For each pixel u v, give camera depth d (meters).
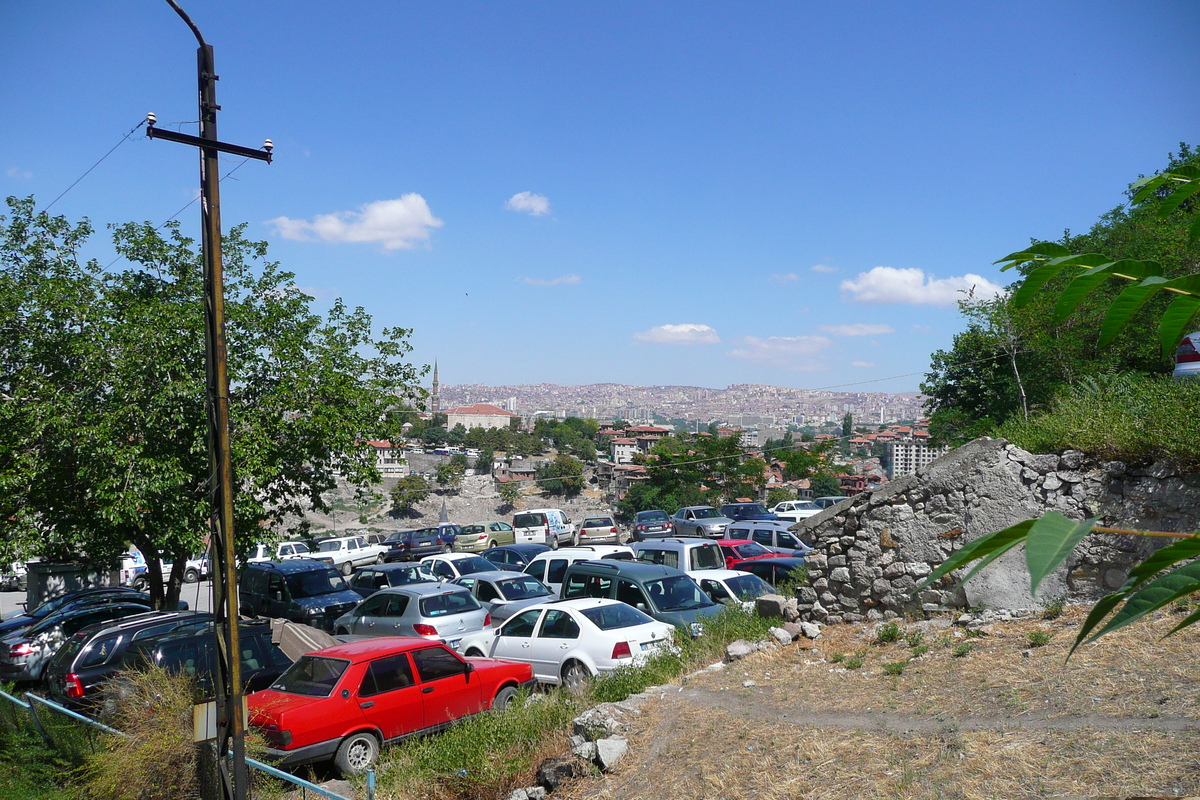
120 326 15.62
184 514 15.94
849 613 10.25
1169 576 1.51
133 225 17.73
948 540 9.52
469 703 10.99
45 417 14.64
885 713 7.30
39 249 17.08
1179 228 13.20
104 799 8.58
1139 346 18.66
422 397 19.88
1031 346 22.55
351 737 9.74
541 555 19.98
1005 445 9.26
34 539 15.19
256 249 18.58
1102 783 5.38
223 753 7.23
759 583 16.34
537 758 8.34
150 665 9.69
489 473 147.75
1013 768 5.83
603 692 9.69
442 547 40.03
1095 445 8.87
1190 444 8.05
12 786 9.26
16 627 19.30
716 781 6.76
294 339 17.88
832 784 6.28
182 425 15.48
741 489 70.62
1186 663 6.72
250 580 21.23
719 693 8.65
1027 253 1.96
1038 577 1.15
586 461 180.50
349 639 14.73
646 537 36.19
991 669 7.64
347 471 17.83
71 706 12.00
